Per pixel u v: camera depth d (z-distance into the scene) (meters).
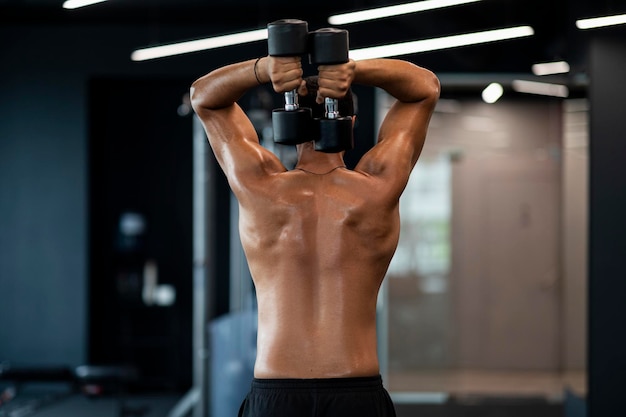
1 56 10.33
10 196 10.36
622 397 7.33
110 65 10.27
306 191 3.10
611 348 7.36
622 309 7.36
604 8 7.31
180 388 10.95
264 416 2.99
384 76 3.05
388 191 3.09
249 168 3.12
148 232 11.11
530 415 9.17
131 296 10.92
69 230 10.35
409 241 10.51
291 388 2.99
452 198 10.54
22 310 10.32
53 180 10.35
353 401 2.99
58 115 10.34
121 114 11.14
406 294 10.45
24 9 9.69
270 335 3.06
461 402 9.86
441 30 8.52
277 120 2.93
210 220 8.41
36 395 10.13
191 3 9.43
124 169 11.15
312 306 3.05
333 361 3.01
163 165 11.16
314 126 2.96
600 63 7.39
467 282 10.52
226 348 7.98
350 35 9.59
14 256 10.35
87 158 10.38
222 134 3.15
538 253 10.62
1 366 8.37
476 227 10.56
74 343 10.31
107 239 11.02
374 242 3.09
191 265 11.09
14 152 10.35
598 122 7.41
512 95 10.56
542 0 8.41
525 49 9.48
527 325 10.59
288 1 9.38
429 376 10.37
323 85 2.89
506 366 10.58
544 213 10.60
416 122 3.16
